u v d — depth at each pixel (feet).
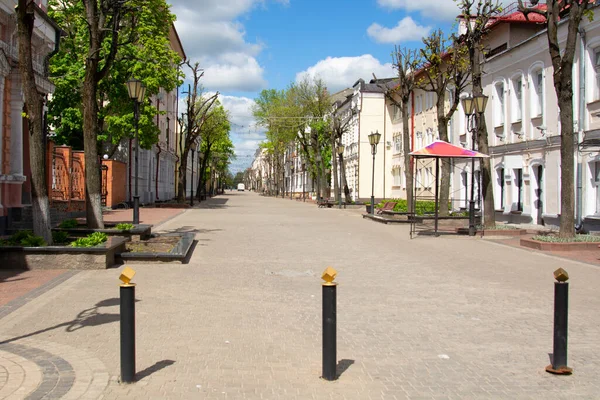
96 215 49.44
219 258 44.04
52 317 23.84
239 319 24.52
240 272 37.40
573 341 21.80
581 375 17.87
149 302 27.55
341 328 23.35
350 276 36.76
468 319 25.20
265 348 20.29
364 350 20.29
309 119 174.70
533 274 38.01
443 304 28.32
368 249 52.16
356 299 29.37
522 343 21.44
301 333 22.49
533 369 18.42
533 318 25.46
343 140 215.10
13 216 56.39
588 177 65.41
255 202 191.01
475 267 41.16
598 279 36.04
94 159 49.37
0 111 53.72
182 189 144.05
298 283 33.73
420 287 32.94
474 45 69.15
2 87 54.29
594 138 63.62
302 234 66.69
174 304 27.22
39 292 28.78
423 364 18.81
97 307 25.70
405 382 17.03
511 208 85.30
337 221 90.94
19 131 57.47
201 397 15.47
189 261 41.83
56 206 71.36
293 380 17.01
